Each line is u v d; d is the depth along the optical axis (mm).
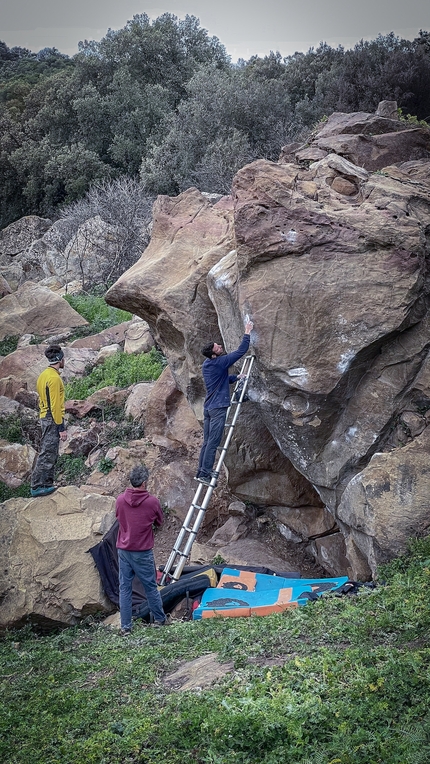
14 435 14016
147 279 10281
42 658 6910
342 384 7840
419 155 11320
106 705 5402
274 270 8070
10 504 9023
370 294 7730
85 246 26609
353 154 11039
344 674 4898
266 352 7922
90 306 22422
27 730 5215
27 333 20312
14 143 49531
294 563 9664
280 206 8164
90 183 40781
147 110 42750
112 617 8148
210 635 6512
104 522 8820
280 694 4707
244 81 35906
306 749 4203
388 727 4219
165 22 47625
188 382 10359
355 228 7969
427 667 4734
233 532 10062
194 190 11562
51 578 8273
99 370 16250
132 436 13211
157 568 8711
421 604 5695
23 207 49812
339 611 6305
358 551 7840
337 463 8016
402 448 7457
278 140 31109
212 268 9156
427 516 6980
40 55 80625
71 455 13047
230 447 9625
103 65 46438
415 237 7844
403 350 7848
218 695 4938
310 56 40156
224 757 4266
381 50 31625
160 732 4695
